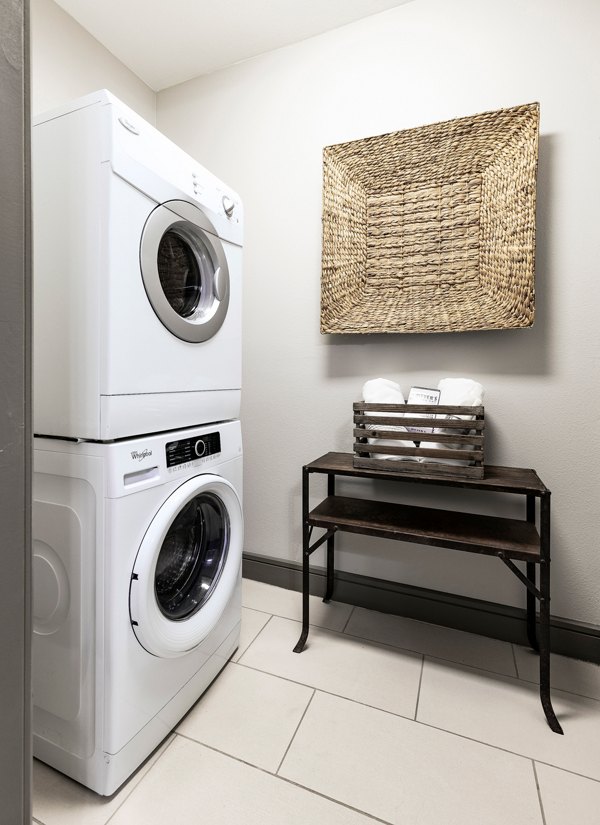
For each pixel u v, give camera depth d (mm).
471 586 1675
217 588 1274
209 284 1299
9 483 683
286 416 1950
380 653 1508
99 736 942
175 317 1095
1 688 681
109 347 911
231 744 1114
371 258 1693
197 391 1207
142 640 982
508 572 1617
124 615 943
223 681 1348
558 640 1516
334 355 1847
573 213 1457
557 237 1479
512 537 1317
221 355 1316
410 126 1672
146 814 931
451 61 1600
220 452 1294
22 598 711
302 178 1877
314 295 1873
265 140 1947
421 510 1575
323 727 1175
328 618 1727
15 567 698
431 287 1608
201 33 1830
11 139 661
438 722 1200
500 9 1525
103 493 918
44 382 993
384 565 1806
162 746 1104
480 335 1606
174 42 1885
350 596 1843
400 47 1678
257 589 1959
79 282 935
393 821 928
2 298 659
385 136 1638
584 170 1438
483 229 1524
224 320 1322
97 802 954
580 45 1432
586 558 1499
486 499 1640
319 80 1829
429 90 1637
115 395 927
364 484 1831
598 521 1479
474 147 1520
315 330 1877
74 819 917
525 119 1437
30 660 730
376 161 1663
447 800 975
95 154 907
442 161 1570
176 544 1260
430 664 1454
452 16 1594
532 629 1542
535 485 1271
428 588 1738
